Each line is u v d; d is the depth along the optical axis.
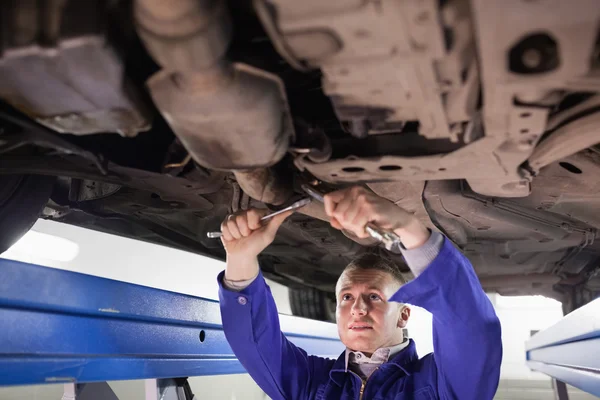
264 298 1.77
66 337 1.43
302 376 1.90
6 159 1.28
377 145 1.19
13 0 0.77
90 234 3.45
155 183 1.63
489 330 1.42
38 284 1.35
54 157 1.36
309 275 3.79
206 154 1.03
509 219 2.12
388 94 0.90
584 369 2.44
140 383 4.38
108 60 0.81
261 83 0.90
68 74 0.83
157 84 0.87
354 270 1.95
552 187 1.83
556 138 1.11
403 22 0.73
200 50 0.78
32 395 3.53
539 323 6.49
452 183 1.90
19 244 3.10
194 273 3.98
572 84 0.82
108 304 1.60
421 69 0.82
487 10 0.69
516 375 6.37
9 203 1.47
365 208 1.24
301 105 1.26
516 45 0.78
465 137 1.06
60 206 1.87
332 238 2.47
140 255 3.70
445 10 0.73
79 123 0.99
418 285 1.38
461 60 0.81
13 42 0.77
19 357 1.27
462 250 2.61
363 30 0.75
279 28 0.76
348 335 1.86
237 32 0.94
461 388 1.51
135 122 0.99
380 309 1.86
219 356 2.30
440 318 1.44
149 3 0.73
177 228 2.58
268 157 1.06
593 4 0.66
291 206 1.37
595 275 3.21
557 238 2.34
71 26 0.76
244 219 1.53
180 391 2.27
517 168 1.19
